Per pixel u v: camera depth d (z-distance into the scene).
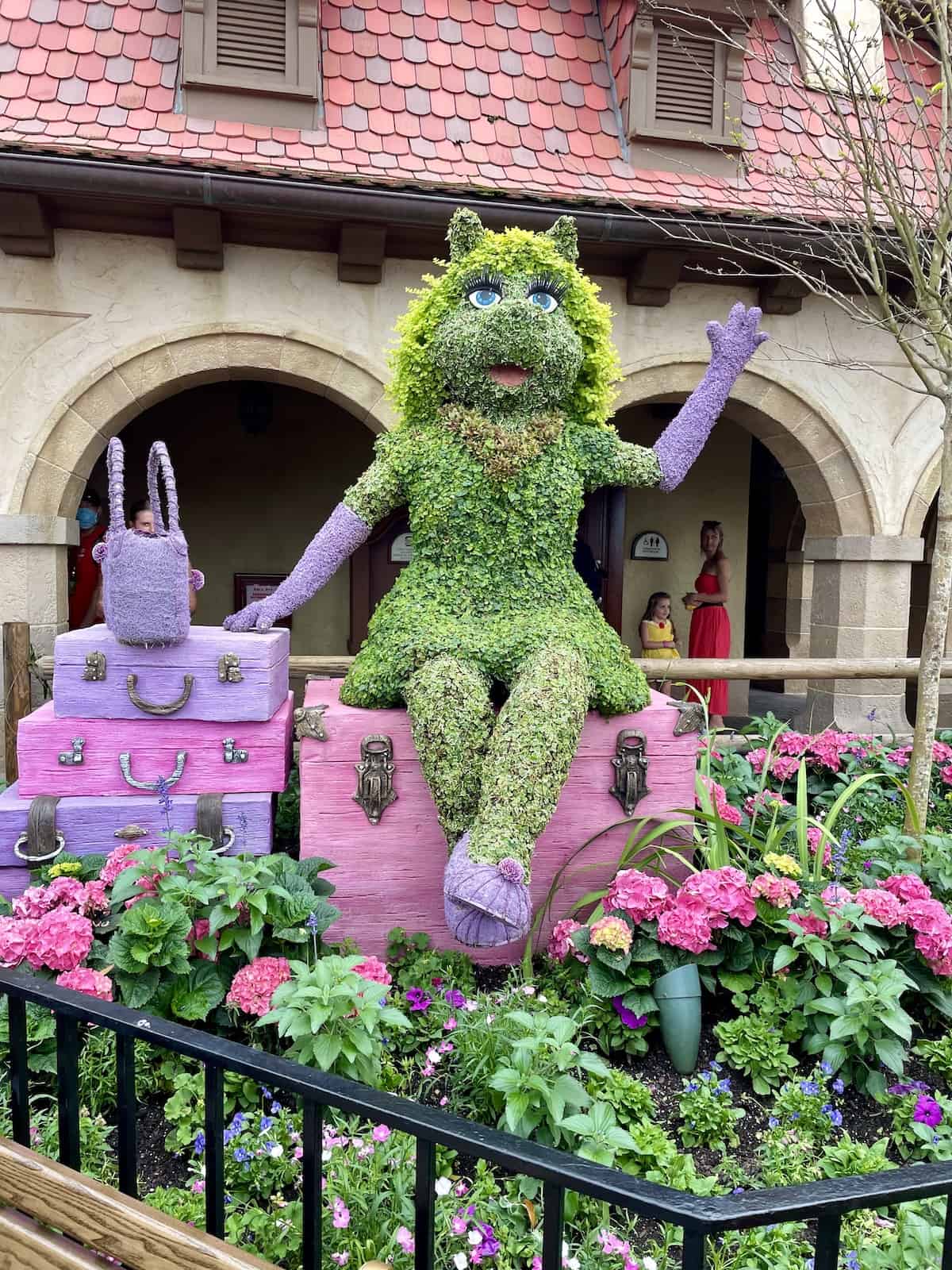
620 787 3.05
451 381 2.89
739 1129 2.23
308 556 3.15
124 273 5.40
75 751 3.02
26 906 2.43
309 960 2.42
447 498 2.89
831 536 6.61
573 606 3.04
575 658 2.81
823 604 6.84
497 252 2.86
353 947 2.89
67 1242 1.40
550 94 5.99
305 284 5.62
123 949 2.23
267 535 8.75
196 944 2.31
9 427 5.34
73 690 3.00
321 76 5.62
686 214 5.43
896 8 3.86
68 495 5.48
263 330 5.57
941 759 4.44
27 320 5.32
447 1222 1.78
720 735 4.70
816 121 6.20
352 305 5.69
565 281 2.90
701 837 3.02
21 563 5.38
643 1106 2.21
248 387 8.12
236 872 2.39
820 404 6.30
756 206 5.62
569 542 3.06
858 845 3.40
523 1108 1.89
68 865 2.73
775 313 6.21
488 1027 2.31
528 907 2.33
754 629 11.73
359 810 2.98
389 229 5.42
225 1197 1.82
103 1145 1.98
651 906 2.55
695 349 6.17
